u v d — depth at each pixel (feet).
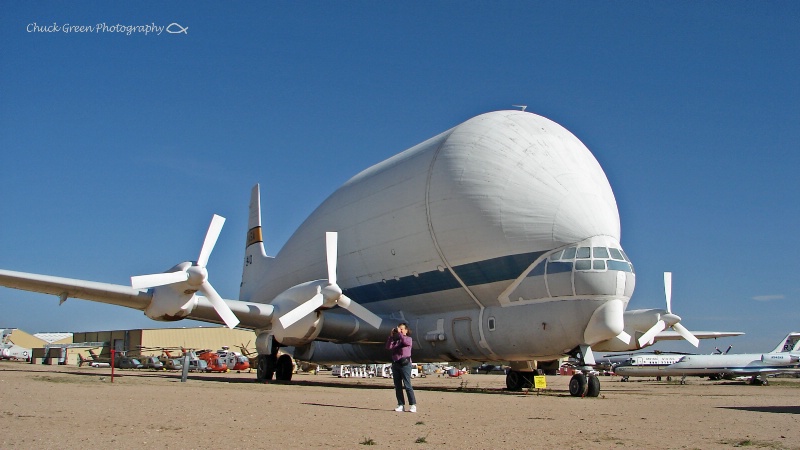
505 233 60.23
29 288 59.93
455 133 67.97
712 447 23.44
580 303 56.65
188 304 61.26
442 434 25.54
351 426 27.12
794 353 146.92
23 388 42.45
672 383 146.10
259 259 104.63
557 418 34.09
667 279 68.23
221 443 21.36
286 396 44.37
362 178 82.17
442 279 66.28
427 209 66.28
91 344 181.68
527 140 63.62
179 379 70.90
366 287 76.48
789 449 23.16
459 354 67.77
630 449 22.70
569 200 59.52
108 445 20.04
